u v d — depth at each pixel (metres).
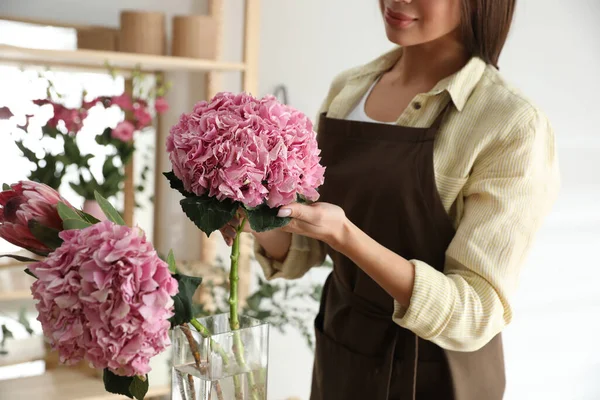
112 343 0.78
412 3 1.50
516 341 3.41
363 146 1.63
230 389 0.97
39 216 0.88
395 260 1.38
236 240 1.05
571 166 3.41
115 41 2.70
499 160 1.47
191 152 1.01
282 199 1.04
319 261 1.81
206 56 2.71
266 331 1.00
